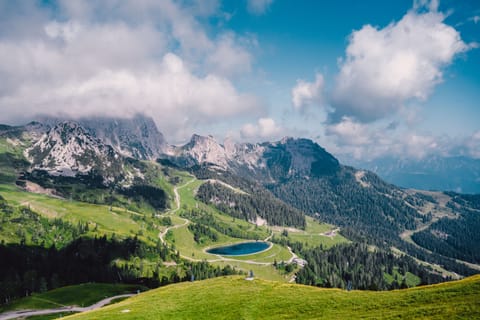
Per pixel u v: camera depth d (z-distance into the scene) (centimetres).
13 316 13425
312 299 6750
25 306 14575
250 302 6956
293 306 6388
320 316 5559
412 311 4906
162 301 7906
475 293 5253
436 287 6300
